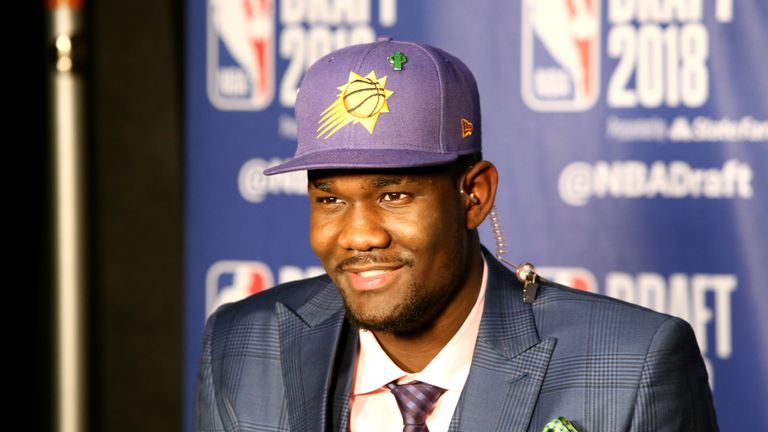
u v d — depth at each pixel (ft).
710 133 17.63
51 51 18.70
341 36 18.24
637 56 17.72
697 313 17.76
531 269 11.57
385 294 10.24
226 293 18.53
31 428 21.88
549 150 17.95
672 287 17.80
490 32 17.99
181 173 19.94
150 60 19.81
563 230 17.97
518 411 10.71
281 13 18.31
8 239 21.58
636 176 17.80
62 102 18.72
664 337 10.75
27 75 21.33
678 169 17.71
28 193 21.54
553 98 17.92
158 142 19.88
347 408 11.32
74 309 18.98
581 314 11.10
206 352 12.56
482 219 10.89
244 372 12.03
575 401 10.65
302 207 18.40
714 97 17.60
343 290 10.42
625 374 10.61
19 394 21.84
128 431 20.17
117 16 19.76
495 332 11.05
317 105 10.28
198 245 18.53
